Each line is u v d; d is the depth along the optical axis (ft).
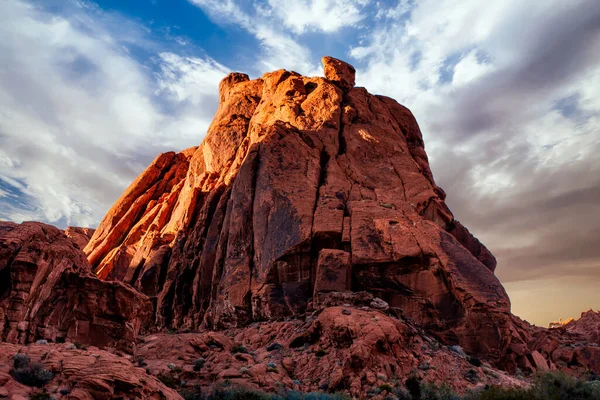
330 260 126.93
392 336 94.22
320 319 101.65
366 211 144.25
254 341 111.04
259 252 140.77
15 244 75.82
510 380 97.50
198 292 156.04
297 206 144.56
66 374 51.26
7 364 51.37
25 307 72.28
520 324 142.41
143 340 101.04
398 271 128.57
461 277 122.72
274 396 72.69
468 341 115.75
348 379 83.82
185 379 81.10
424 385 82.53
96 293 80.74
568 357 127.34
